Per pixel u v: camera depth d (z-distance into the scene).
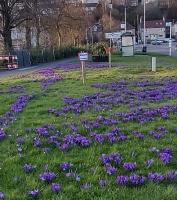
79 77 28.75
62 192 6.52
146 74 30.56
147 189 6.63
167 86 21.44
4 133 10.41
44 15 64.25
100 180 6.95
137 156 8.44
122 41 66.69
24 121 12.37
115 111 13.77
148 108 14.08
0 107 15.53
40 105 15.79
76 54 78.88
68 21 77.56
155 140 9.76
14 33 75.06
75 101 16.38
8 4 61.88
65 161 8.08
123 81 24.80
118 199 6.28
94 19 112.06
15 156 8.42
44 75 31.97
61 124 11.57
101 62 49.25
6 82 27.45
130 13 159.12
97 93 19.05
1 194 6.38
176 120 12.17
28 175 7.32
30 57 54.47
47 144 9.40
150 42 156.50
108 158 8.05
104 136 9.90
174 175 7.14
